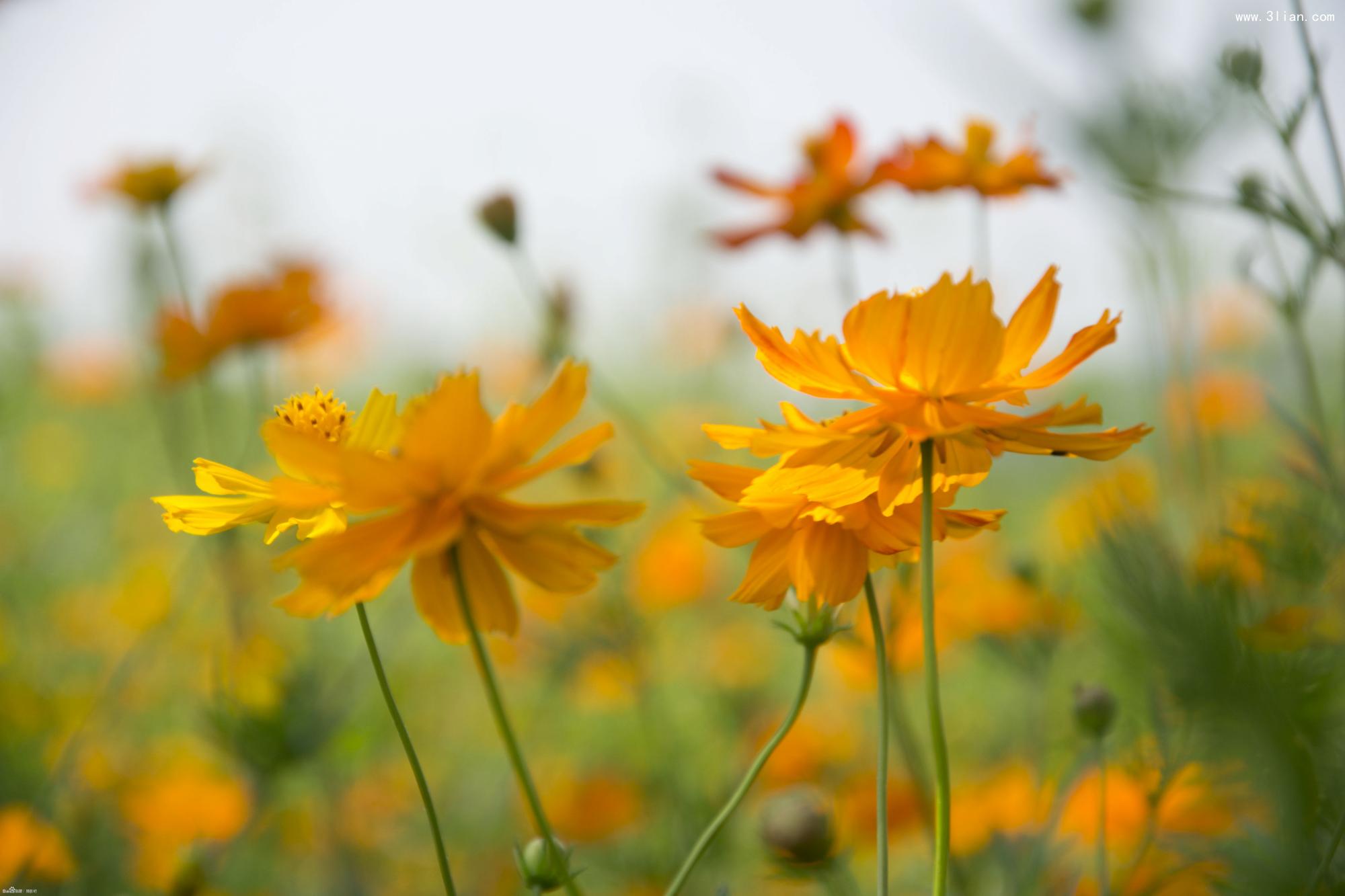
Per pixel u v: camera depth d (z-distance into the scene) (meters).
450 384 0.38
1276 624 0.42
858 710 0.74
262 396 0.74
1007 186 0.60
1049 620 0.59
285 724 0.59
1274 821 0.42
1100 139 0.56
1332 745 0.42
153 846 0.59
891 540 0.40
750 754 0.64
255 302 0.72
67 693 0.73
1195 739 0.44
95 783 0.64
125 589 0.76
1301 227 0.48
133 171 0.79
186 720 0.77
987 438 0.39
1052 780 0.52
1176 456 0.64
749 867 0.60
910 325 0.39
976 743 0.65
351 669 0.64
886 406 0.40
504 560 0.39
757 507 0.41
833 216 0.65
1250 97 0.49
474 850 0.67
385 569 0.38
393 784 0.71
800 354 0.40
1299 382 0.58
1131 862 0.48
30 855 0.56
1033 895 0.50
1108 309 0.39
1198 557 0.46
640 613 0.76
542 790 0.68
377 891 0.65
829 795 0.61
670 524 0.78
